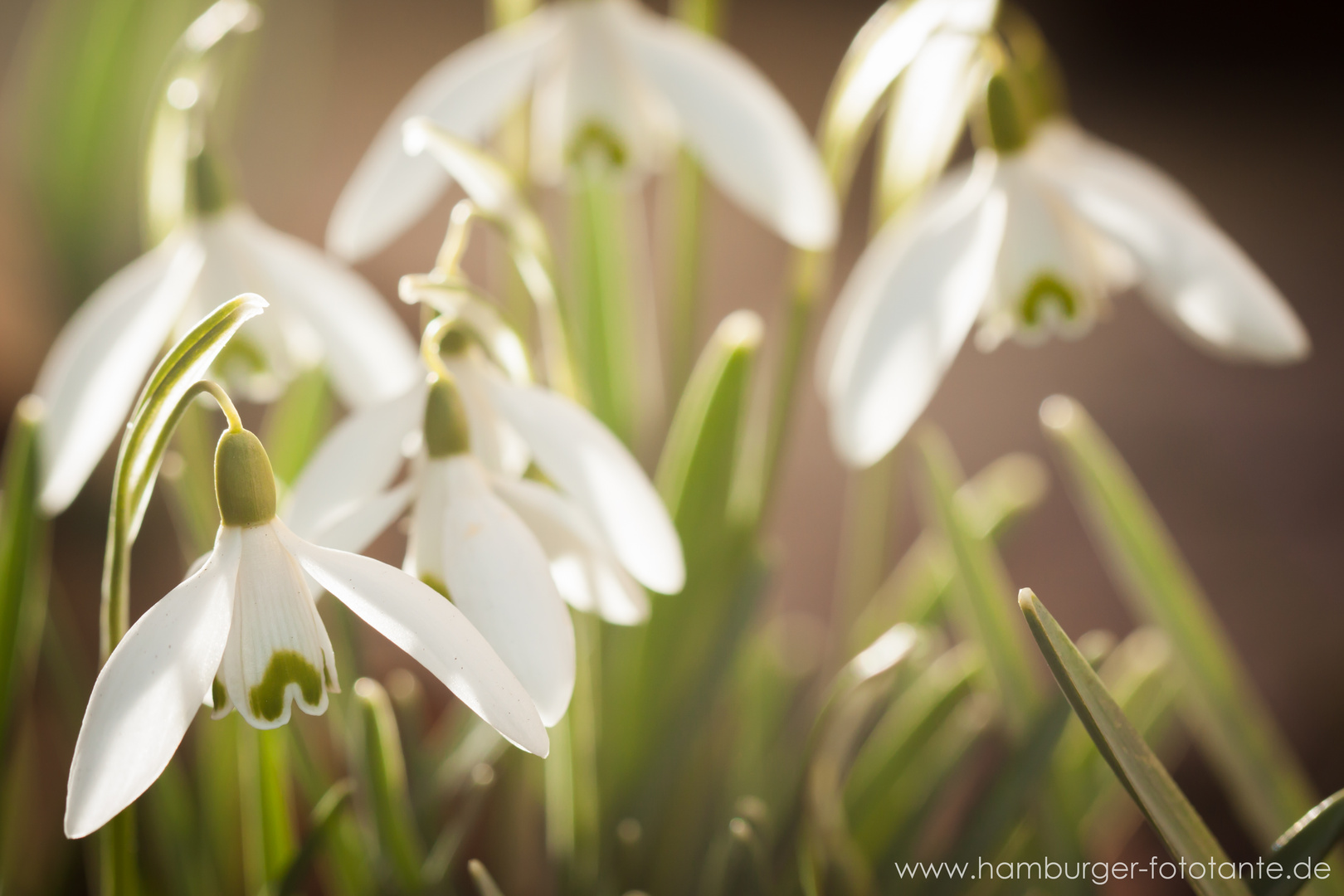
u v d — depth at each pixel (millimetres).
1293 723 644
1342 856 349
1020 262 345
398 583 299
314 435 378
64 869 375
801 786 357
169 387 301
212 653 298
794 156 360
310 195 1221
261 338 346
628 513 320
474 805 350
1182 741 606
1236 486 903
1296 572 788
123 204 647
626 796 369
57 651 370
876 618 454
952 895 356
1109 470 369
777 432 371
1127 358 1125
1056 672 305
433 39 1692
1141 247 343
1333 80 1728
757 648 407
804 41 1771
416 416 324
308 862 331
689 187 381
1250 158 1549
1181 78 1762
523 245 330
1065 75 1782
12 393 708
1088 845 373
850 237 1375
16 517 343
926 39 345
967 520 371
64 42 628
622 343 407
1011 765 357
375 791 335
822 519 850
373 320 352
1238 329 341
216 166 345
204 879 363
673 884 384
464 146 324
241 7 355
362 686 333
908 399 347
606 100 363
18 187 705
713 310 1108
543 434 320
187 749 437
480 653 297
